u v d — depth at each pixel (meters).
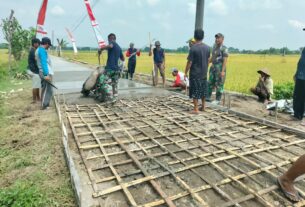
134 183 3.49
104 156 4.27
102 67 8.13
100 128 5.64
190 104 7.77
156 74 10.95
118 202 3.16
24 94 9.59
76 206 3.11
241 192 3.40
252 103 8.46
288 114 7.12
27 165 4.10
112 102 7.57
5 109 7.34
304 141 5.02
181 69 22.19
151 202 3.12
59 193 3.33
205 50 6.50
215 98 8.77
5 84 12.12
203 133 5.40
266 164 4.10
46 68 6.84
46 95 7.14
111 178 3.60
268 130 5.66
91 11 10.62
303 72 6.24
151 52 11.30
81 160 4.16
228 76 17.31
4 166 4.10
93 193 3.26
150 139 5.02
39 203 3.12
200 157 4.24
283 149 4.69
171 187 3.49
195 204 3.13
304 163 3.12
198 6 9.72
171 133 5.34
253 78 15.93
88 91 8.38
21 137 5.19
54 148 4.62
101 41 10.55
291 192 3.26
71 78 13.46
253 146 4.76
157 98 8.52
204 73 6.59
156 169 3.94
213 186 3.45
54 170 3.90
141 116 6.49
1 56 38.25
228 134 5.34
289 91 9.42
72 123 5.86
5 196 3.18
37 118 6.35
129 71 13.05
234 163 4.14
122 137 5.15
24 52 26.55
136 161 4.08
